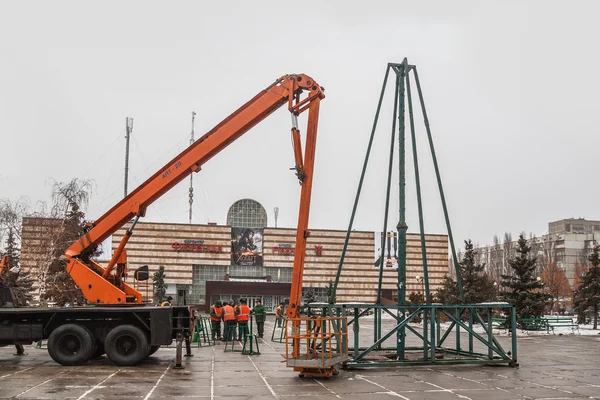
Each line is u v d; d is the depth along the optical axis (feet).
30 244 133.08
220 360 58.29
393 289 286.66
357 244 287.69
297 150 52.95
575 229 523.29
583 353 68.33
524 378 46.29
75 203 135.85
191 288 268.00
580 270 333.62
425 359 53.01
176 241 268.21
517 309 118.01
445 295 148.25
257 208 281.74
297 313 48.16
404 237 55.67
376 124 58.49
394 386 41.68
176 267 266.77
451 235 59.52
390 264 287.48
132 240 263.90
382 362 50.88
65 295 130.93
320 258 284.20
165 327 52.95
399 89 57.77
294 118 54.24
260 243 276.41
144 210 59.88
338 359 47.26
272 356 62.44
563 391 40.22
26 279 135.74
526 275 119.24
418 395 38.09
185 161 58.34
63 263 131.13
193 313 61.05
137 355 52.65
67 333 53.52
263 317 91.91
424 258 56.85
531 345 80.12
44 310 54.49
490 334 55.06
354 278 285.23
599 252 129.29
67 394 37.47
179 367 51.72
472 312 61.41
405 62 58.29
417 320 137.69
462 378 45.93
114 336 53.06
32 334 55.06
